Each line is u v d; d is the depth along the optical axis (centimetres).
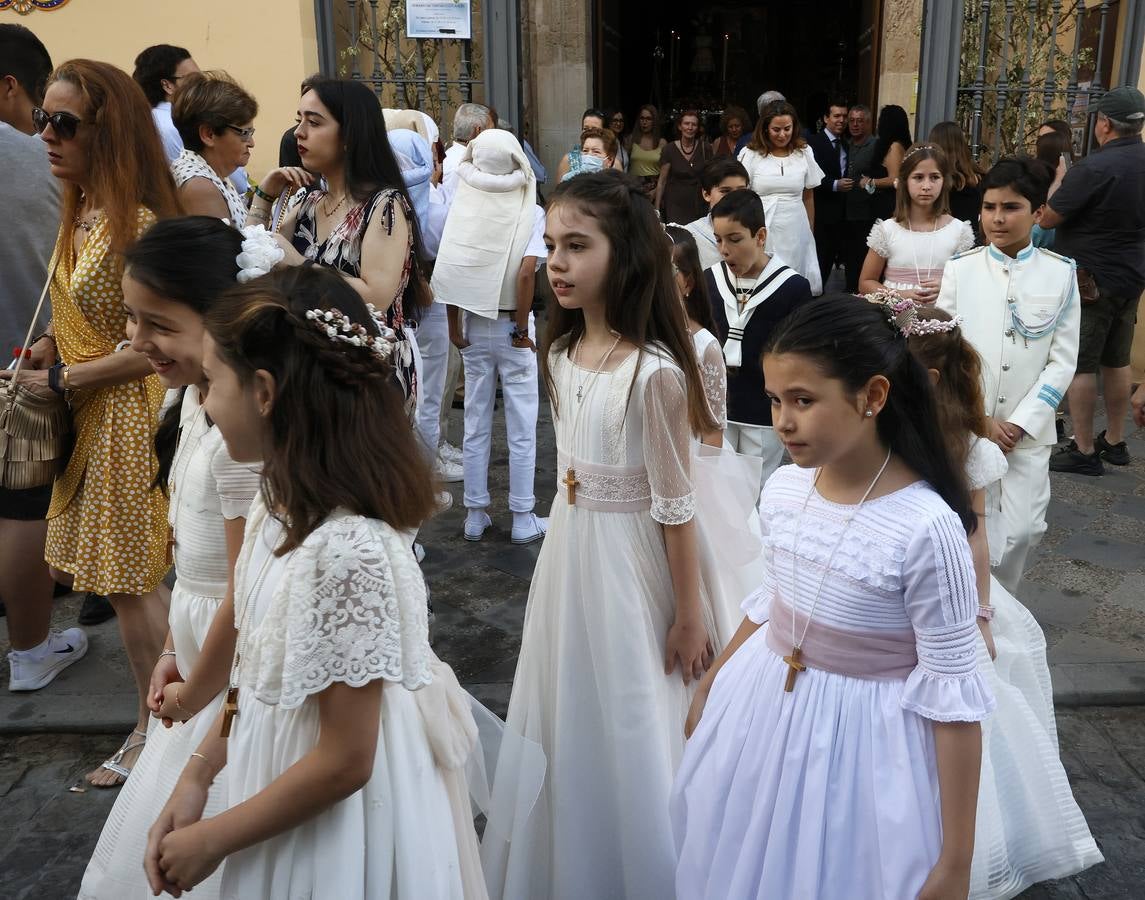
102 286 267
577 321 225
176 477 201
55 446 282
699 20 1650
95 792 289
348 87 318
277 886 144
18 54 358
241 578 150
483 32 658
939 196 446
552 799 220
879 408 156
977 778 156
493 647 362
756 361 352
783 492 179
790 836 168
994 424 305
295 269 148
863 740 163
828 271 853
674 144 916
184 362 183
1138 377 663
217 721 167
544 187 931
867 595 162
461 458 535
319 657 135
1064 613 382
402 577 142
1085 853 215
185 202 305
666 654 220
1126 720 317
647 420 205
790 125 647
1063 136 600
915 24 882
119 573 280
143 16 630
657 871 210
